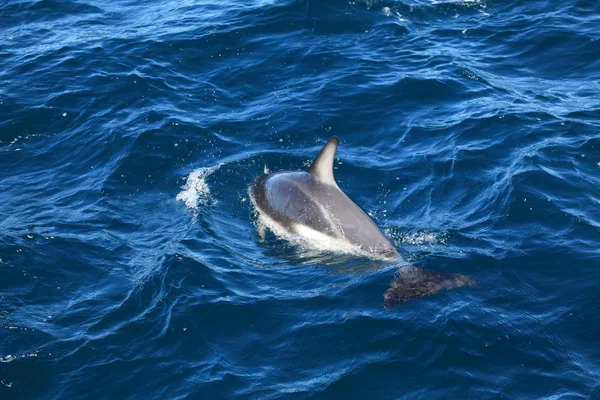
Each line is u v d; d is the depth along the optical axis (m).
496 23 25.77
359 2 26.39
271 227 15.99
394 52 23.92
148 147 19.28
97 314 13.62
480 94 21.48
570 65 23.19
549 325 12.77
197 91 22.16
